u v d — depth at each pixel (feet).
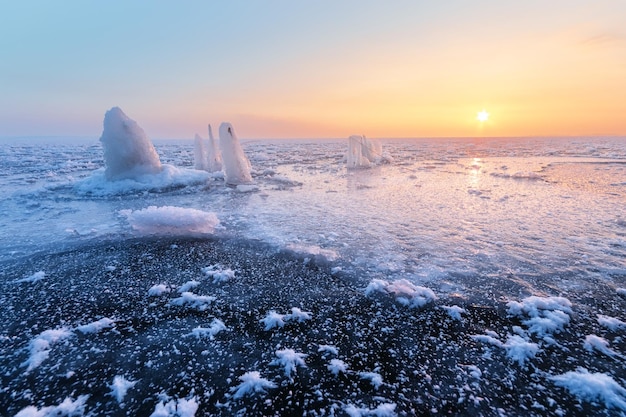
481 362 7.54
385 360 7.64
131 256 14.53
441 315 9.54
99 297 10.82
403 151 117.50
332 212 22.97
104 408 6.29
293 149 143.64
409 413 6.12
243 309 10.01
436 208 23.67
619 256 13.70
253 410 6.23
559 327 8.74
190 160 73.20
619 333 8.52
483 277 11.97
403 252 14.71
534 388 6.72
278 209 24.26
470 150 121.19
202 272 12.82
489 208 23.24
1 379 7.11
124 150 34.14
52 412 6.15
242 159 38.24
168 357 7.78
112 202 27.68
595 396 6.43
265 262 13.80
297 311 9.61
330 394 6.61
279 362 7.54
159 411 6.12
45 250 15.33
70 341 8.41
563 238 16.21
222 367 7.43
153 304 10.34
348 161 60.29
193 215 18.45
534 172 44.60
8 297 10.82
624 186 31.45
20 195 30.60
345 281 11.91
